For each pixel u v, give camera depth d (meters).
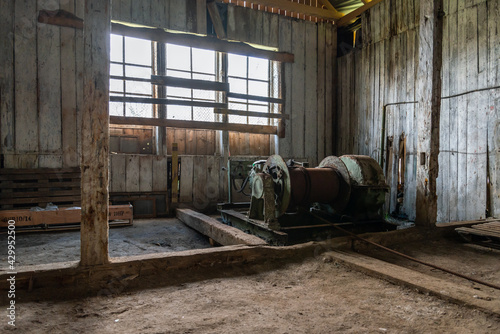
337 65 10.64
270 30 9.70
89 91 3.05
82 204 3.07
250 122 9.77
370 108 9.34
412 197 8.02
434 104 5.27
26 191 7.14
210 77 9.23
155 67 8.52
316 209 6.57
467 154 6.75
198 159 9.04
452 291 2.89
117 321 2.44
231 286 3.21
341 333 2.28
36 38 7.33
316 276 3.51
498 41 6.23
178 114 8.81
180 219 8.01
